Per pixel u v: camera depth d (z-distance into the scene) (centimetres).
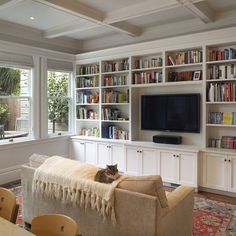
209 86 429
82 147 570
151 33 516
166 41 458
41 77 529
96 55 558
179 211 227
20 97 504
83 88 584
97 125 599
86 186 227
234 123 412
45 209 267
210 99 427
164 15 450
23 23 489
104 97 555
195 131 456
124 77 529
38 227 158
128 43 553
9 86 486
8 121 488
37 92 522
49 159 280
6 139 486
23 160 499
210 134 451
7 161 473
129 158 489
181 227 233
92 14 412
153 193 204
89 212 231
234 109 426
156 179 206
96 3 388
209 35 414
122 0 379
